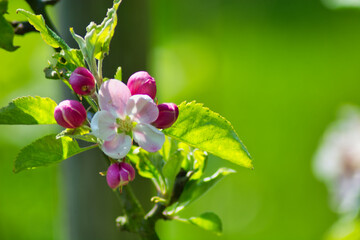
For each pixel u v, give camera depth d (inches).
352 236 49.5
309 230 84.0
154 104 32.3
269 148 95.0
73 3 41.4
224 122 33.3
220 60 79.0
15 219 65.4
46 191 66.1
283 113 102.2
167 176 34.6
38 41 61.2
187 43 77.9
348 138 54.1
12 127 61.3
